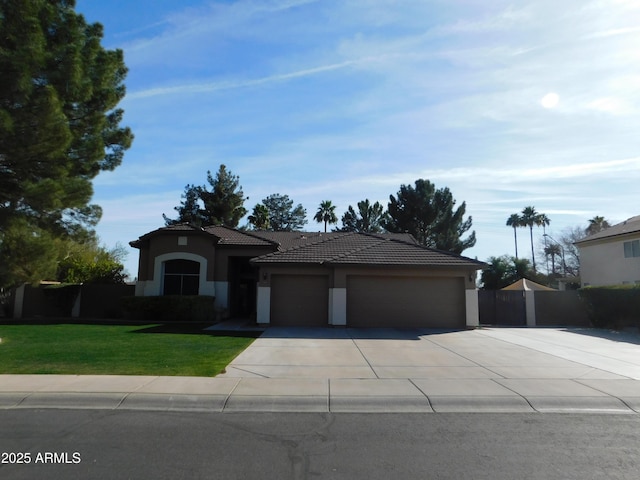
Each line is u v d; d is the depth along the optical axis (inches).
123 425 262.2
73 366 405.7
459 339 639.1
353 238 948.0
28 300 1024.2
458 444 233.9
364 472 197.2
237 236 1040.8
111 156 727.7
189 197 2027.6
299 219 2731.3
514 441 238.5
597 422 274.2
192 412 291.0
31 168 565.6
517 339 644.1
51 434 244.8
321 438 242.2
